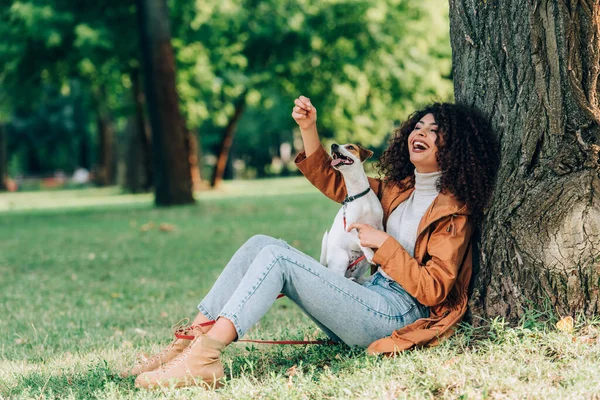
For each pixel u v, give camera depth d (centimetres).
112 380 340
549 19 316
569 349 297
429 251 322
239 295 309
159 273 732
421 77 1984
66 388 333
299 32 1805
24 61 1617
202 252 866
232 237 995
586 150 312
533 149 322
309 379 303
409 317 328
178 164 1562
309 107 359
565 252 315
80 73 1762
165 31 1490
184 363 306
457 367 295
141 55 1520
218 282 334
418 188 343
